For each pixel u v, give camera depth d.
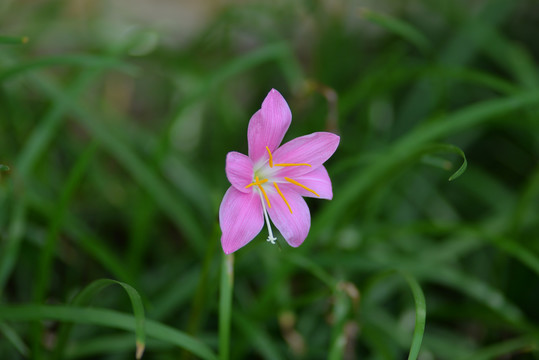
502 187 0.82
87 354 0.70
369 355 0.75
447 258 0.77
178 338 0.64
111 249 0.81
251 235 0.62
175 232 0.83
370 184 0.72
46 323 0.72
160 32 0.89
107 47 0.83
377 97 0.82
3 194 0.71
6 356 0.70
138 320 0.61
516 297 0.78
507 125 0.82
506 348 0.71
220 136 0.82
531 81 0.83
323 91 0.73
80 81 0.74
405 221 0.81
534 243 0.76
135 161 0.75
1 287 0.68
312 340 0.75
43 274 0.68
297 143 0.64
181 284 0.73
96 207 0.82
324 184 0.64
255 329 0.70
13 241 0.69
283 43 0.77
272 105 0.63
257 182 0.63
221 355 0.64
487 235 0.71
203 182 0.80
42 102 0.82
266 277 0.79
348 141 0.83
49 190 0.78
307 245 0.70
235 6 0.84
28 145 0.72
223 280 0.64
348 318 0.69
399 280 0.76
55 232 0.68
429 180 0.83
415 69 0.75
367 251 0.76
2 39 0.65
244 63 0.75
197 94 0.74
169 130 0.74
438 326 0.78
